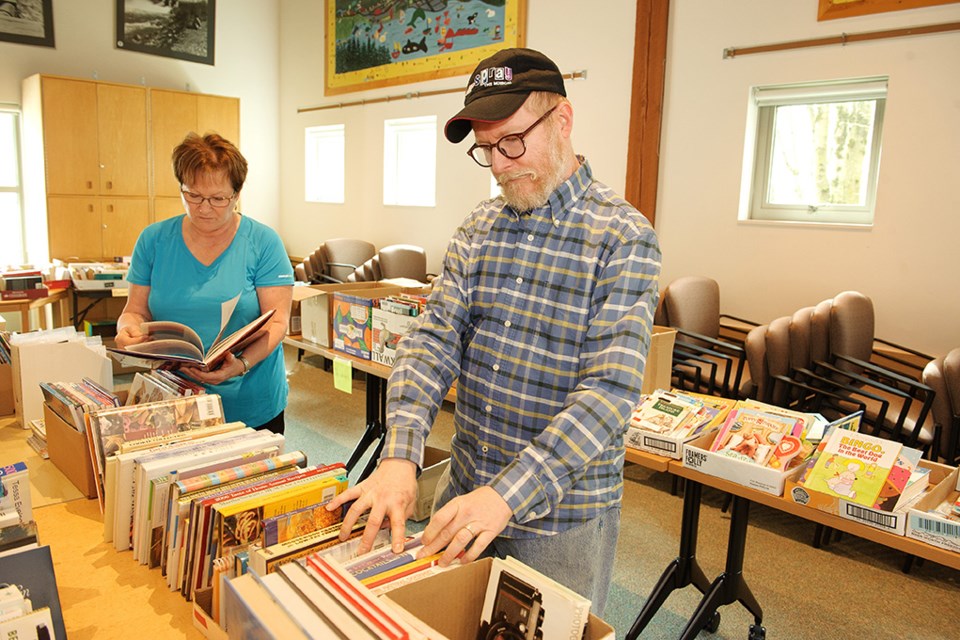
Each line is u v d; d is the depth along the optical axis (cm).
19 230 619
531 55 114
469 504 96
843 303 330
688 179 435
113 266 522
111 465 130
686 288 378
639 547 287
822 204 401
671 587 219
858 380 301
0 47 581
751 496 175
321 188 736
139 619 110
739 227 416
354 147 670
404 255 541
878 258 368
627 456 199
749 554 285
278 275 210
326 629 80
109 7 628
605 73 466
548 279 121
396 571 94
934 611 248
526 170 117
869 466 162
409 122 621
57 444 166
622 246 115
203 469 125
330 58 682
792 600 253
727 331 418
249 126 735
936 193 348
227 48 707
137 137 603
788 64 389
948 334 350
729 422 192
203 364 173
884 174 362
